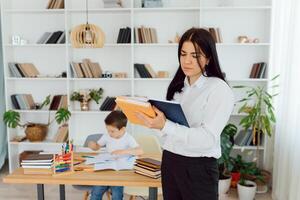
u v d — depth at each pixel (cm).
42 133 398
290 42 286
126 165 213
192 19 383
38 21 401
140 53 396
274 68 352
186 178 148
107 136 261
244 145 364
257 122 329
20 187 358
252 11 373
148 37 374
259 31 376
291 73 279
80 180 191
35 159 202
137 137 276
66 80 395
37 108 403
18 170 209
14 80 411
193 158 146
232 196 331
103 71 402
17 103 398
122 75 391
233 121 386
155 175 194
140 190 245
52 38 383
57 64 407
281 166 301
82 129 415
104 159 224
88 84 407
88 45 328
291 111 279
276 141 327
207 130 135
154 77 384
